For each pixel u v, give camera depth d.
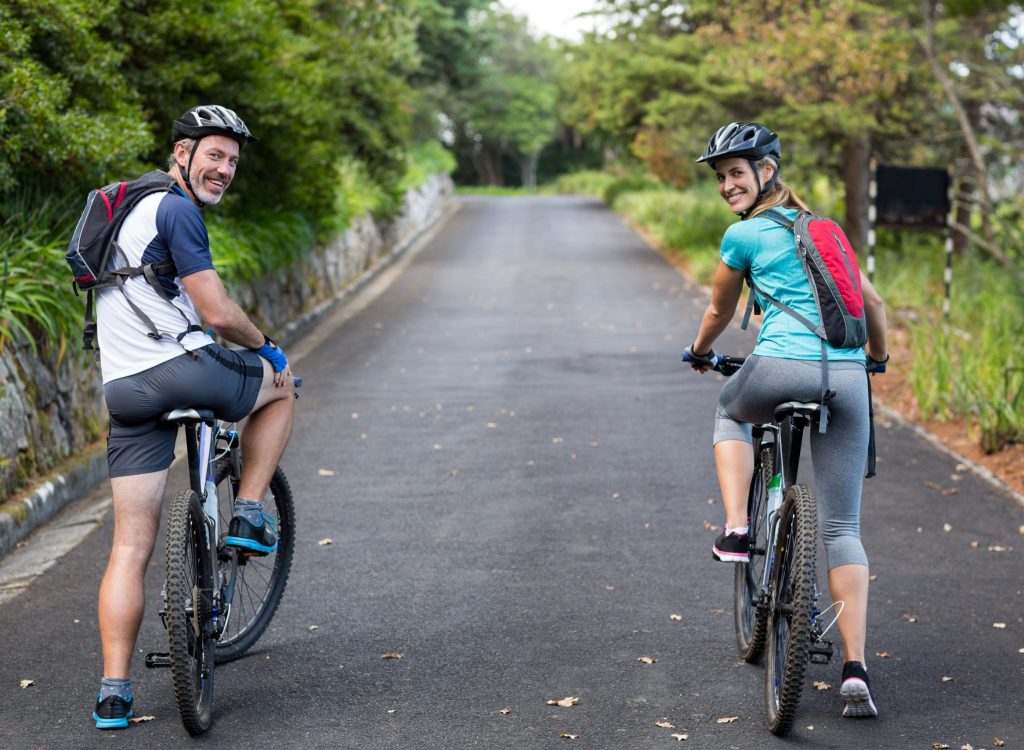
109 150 8.23
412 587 5.52
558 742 3.86
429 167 38.25
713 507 6.87
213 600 4.14
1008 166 18.45
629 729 3.96
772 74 17.72
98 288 3.99
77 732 3.96
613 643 4.79
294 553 6.05
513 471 7.72
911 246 21.72
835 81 17.69
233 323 4.01
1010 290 14.62
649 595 5.39
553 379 11.02
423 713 4.11
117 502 4.06
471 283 19.52
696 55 21.02
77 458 7.49
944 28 16.31
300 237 14.88
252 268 12.54
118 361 3.96
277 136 13.60
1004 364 9.76
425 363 12.01
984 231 18.69
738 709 4.13
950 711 4.11
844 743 3.85
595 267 21.83
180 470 7.79
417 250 26.03
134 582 4.02
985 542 6.21
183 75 10.93
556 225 32.75
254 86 12.53
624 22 23.45
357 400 10.12
